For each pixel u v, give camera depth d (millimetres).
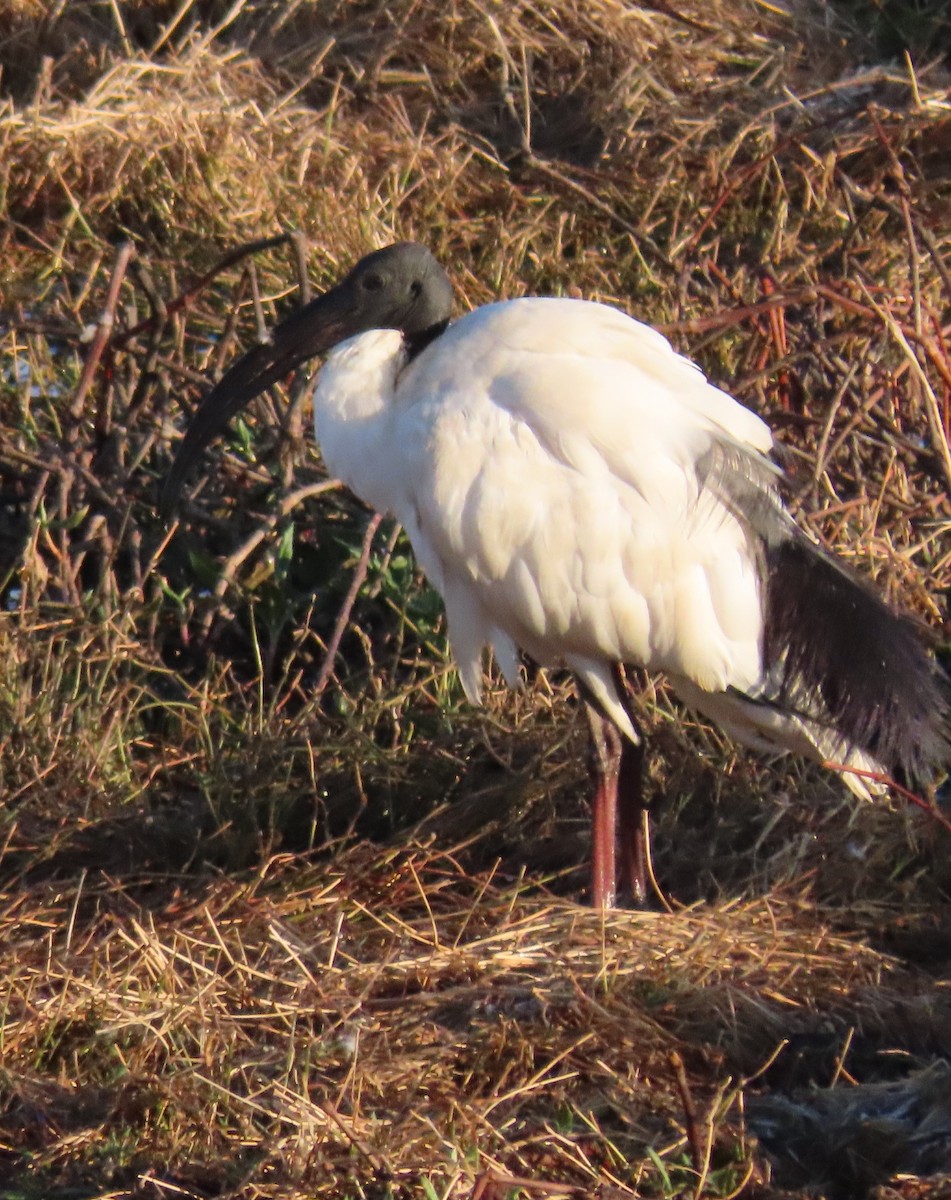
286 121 14750
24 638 10586
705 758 10211
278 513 10969
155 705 10523
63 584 10977
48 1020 7797
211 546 11828
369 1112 7371
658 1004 8156
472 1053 7758
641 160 14883
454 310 13070
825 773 10031
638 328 9156
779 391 11781
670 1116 7500
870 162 14883
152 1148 7203
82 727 10180
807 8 17344
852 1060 7965
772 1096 7668
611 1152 7156
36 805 9828
